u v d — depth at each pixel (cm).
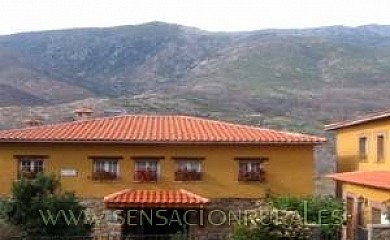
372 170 2838
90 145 2783
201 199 2620
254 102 8088
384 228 1845
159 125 3064
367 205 2391
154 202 2562
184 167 2806
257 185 2798
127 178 2788
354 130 3203
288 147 2819
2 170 2758
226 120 6194
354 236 2447
